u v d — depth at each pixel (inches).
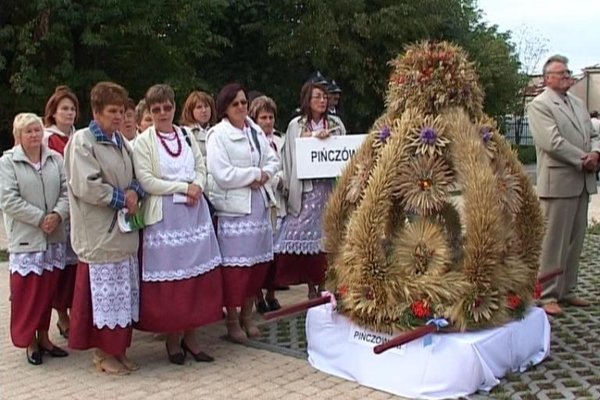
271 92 862.5
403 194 178.1
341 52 826.8
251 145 211.2
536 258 194.9
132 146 191.9
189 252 192.9
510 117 1242.0
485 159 178.7
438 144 175.5
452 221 186.9
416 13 857.5
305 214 243.1
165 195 190.7
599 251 367.2
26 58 593.6
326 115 245.8
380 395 173.5
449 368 167.5
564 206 239.3
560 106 236.7
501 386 174.7
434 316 170.7
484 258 172.6
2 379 190.5
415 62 182.4
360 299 179.0
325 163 236.4
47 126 218.2
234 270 208.8
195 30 690.8
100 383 185.6
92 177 177.2
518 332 182.5
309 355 196.9
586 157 235.5
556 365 191.0
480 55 998.4
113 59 665.0
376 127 191.8
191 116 239.3
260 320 241.6
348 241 183.3
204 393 176.7
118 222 183.5
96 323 185.9
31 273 198.1
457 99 182.2
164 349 213.3
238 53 863.7
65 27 591.5
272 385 181.3
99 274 184.5
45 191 198.8
